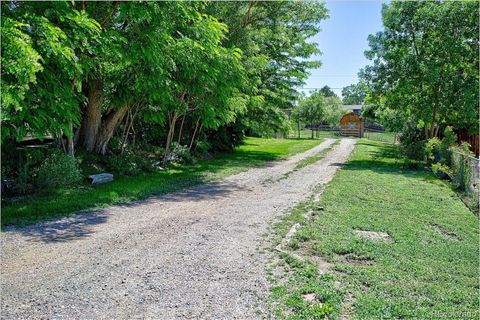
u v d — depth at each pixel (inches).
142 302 142.8
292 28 840.9
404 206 307.1
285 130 890.7
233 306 139.6
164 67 384.8
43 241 213.3
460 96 597.0
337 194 351.9
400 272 171.8
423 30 627.8
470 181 369.1
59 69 284.0
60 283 159.0
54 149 383.6
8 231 229.5
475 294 151.5
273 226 245.9
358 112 2412.6
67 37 269.3
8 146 332.8
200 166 584.4
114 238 220.8
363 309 136.6
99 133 498.0
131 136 619.2
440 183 433.7
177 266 177.8
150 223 255.3
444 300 146.0
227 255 192.5
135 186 384.8
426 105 623.5
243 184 429.1
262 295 148.2
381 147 1122.0
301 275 165.8
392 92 655.8
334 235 224.4
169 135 562.6
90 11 359.3
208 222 258.4
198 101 524.4
